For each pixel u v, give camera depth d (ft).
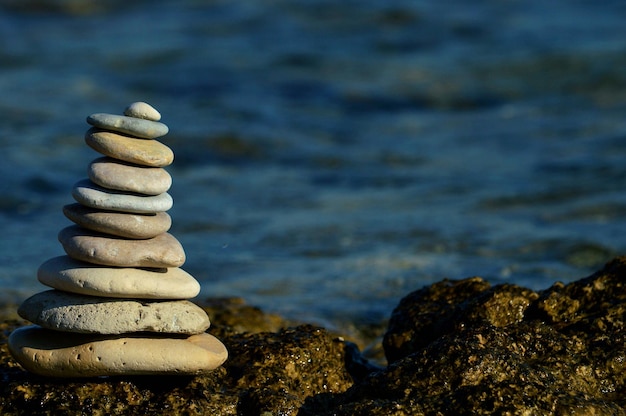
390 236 43.42
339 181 55.72
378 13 102.32
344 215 47.78
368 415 19.34
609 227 43.83
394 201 50.75
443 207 49.03
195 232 44.62
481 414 18.97
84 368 20.39
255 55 86.58
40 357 20.63
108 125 20.90
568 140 63.82
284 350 23.30
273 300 33.63
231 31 95.14
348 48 90.38
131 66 80.89
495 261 38.96
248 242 42.73
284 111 71.36
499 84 79.92
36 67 78.59
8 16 95.20
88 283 20.39
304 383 23.18
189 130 63.67
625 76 80.33
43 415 20.25
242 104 71.92
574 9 105.40
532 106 74.33
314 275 37.29
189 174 56.59
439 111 73.77
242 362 23.12
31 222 45.60
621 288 24.02
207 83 77.20
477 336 21.27
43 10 98.22
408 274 37.22
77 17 97.60
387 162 59.98
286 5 105.81
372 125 69.51
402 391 20.12
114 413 20.30
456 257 39.70
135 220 20.77
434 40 93.86
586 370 21.22
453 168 58.08
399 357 25.48
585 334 22.70
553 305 23.89
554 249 40.50
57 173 54.19
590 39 91.81
